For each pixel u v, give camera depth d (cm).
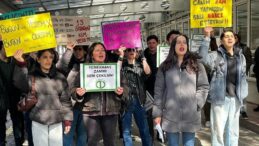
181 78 505
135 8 1822
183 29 2155
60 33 789
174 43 513
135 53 644
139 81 639
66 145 623
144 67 641
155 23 3006
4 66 638
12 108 692
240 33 1408
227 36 598
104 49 553
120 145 768
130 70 634
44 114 502
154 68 715
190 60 507
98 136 546
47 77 510
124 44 637
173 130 504
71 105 525
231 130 621
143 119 644
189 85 504
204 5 665
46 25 532
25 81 513
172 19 2400
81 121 627
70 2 1727
